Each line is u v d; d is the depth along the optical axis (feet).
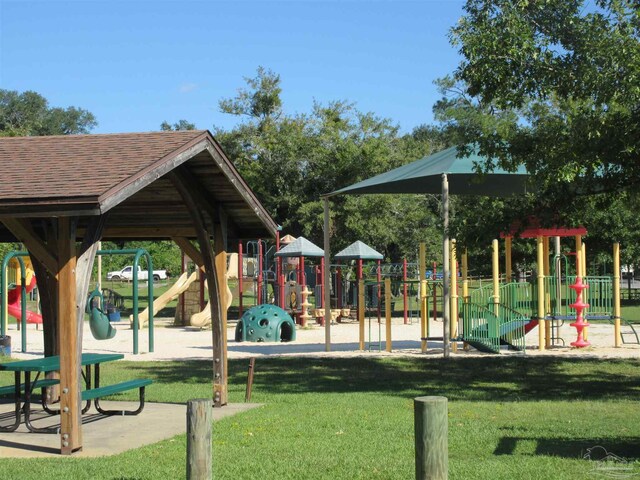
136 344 67.31
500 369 53.72
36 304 132.26
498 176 62.75
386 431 31.89
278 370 54.39
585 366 54.85
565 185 43.98
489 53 41.19
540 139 43.01
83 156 30.63
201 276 101.19
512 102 42.42
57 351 40.37
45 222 35.88
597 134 38.81
